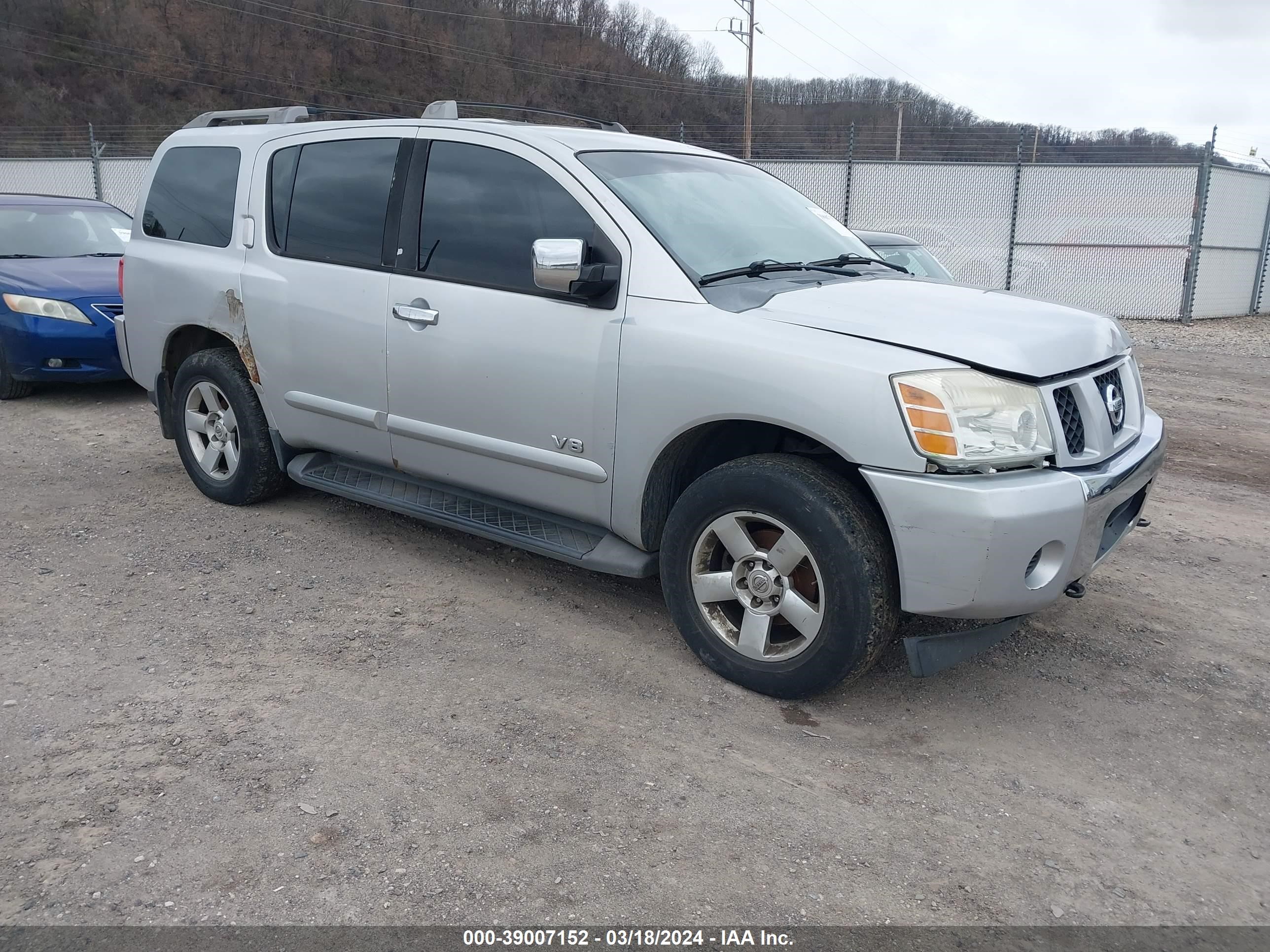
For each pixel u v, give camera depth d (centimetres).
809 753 310
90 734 308
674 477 363
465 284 398
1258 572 480
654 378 342
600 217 368
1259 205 1734
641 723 325
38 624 387
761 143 3391
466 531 413
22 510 525
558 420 373
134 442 675
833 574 309
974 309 346
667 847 262
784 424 314
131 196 2048
